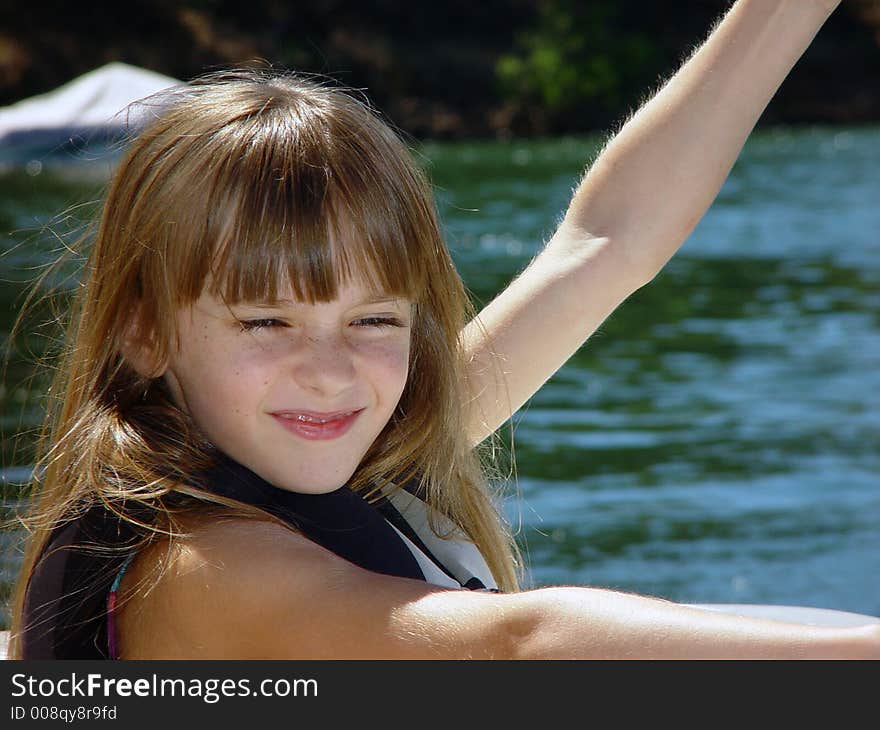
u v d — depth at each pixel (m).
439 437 3.19
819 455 15.63
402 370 2.67
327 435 2.59
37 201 41.88
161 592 2.39
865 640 2.02
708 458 15.54
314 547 2.40
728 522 12.93
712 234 40.56
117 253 2.71
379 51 87.88
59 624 2.43
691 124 3.80
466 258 33.47
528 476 14.66
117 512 2.46
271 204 2.50
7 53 73.50
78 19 77.12
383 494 3.15
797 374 20.55
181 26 79.69
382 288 2.60
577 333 3.76
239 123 2.61
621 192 3.81
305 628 2.26
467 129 88.88
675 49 96.12
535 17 94.88
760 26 3.80
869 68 97.06
